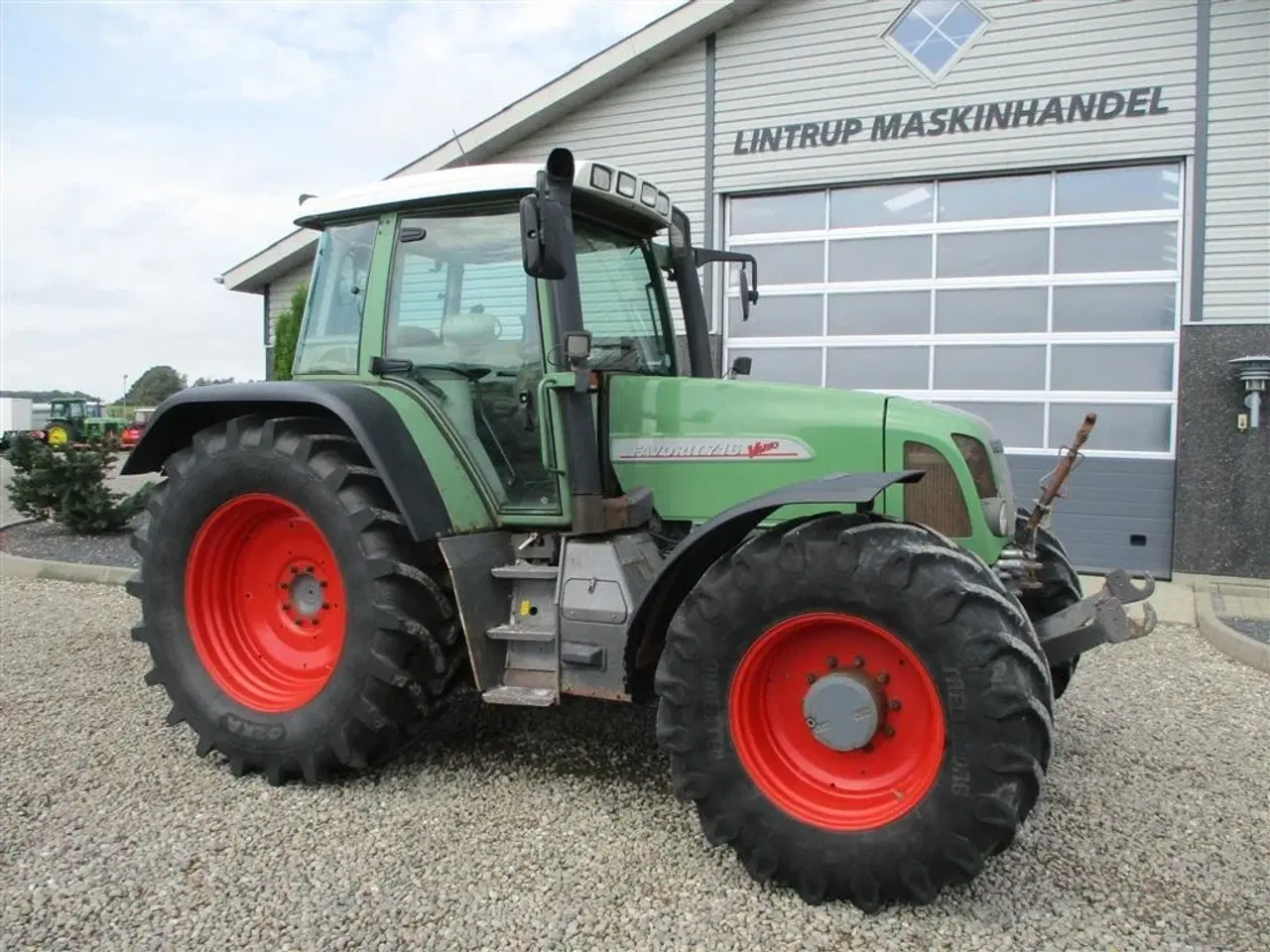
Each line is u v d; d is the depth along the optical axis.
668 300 4.35
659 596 3.04
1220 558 7.52
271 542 3.79
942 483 3.30
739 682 2.83
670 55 8.93
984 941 2.52
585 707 4.37
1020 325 8.07
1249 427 7.36
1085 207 7.84
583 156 9.33
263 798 3.37
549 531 3.67
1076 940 2.52
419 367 3.81
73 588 7.15
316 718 3.41
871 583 2.65
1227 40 7.30
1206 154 7.41
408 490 3.36
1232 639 5.44
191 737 3.97
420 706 3.46
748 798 2.78
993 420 8.17
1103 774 3.66
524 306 3.64
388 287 3.85
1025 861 2.95
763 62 8.63
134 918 2.59
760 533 2.93
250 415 3.71
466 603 3.39
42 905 2.65
